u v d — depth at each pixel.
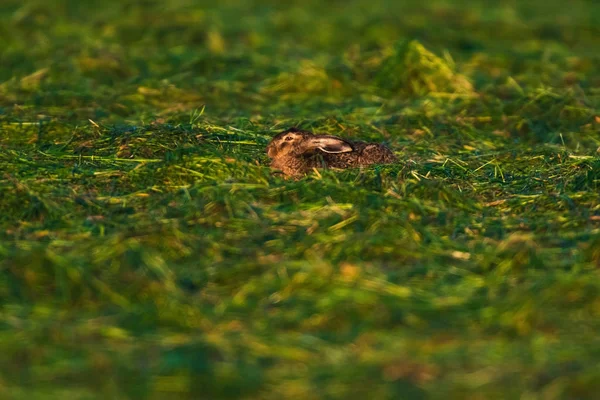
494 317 21.38
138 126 35.44
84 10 60.72
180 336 20.73
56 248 24.50
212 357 19.83
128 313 21.53
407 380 19.03
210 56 47.75
